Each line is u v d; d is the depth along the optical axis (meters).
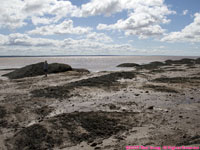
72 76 25.83
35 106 10.60
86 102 11.65
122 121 7.88
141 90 15.52
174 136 6.18
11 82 21.06
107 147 5.54
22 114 9.14
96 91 15.19
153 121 7.93
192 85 17.62
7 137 6.65
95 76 25.31
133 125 7.47
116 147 5.47
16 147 5.86
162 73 29.22
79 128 7.07
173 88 16.23
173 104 11.05
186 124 7.50
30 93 14.36
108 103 11.35
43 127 7.01
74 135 6.54
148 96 13.30
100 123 7.58
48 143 6.04
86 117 8.20
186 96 13.26
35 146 5.88
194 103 11.26
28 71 29.02
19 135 6.48
